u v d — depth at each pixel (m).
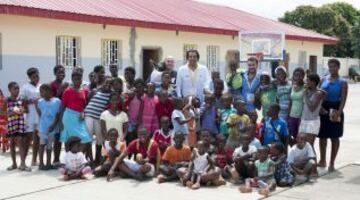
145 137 8.00
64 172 7.89
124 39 16.94
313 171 7.92
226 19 23.73
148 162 7.91
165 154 7.79
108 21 15.73
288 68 25.20
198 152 7.50
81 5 16.02
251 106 8.89
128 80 9.27
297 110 8.32
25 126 8.61
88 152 8.65
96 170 7.99
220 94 8.67
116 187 7.37
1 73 13.23
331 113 8.15
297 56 26.28
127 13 17.28
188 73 8.87
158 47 18.27
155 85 9.14
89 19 15.11
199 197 6.84
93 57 15.91
